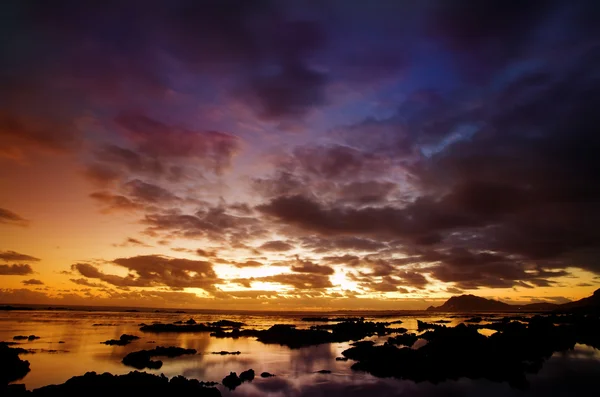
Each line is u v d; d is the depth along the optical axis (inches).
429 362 1337.4
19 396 837.8
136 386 896.9
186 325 3174.2
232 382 1091.3
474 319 4441.4
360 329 2790.4
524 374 1228.5
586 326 2628.0
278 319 5196.9
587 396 984.9
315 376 1194.6
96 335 2290.8
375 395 983.6
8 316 4047.7
